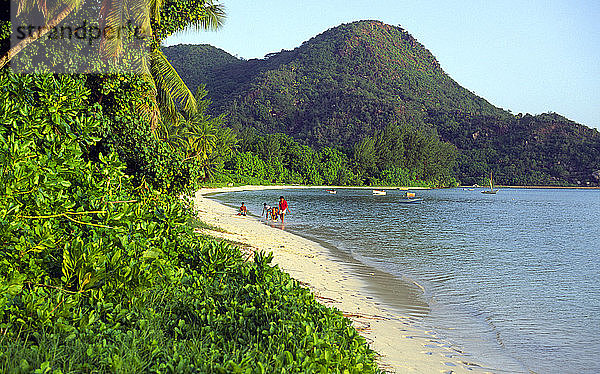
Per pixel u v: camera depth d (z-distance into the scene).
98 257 4.64
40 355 3.55
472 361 6.52
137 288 4.78
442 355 6.62
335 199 64.19
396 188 129.62
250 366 3.71
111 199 5.82
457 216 40.25
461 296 10.78
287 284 6.14
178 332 4.44
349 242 20.12
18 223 4.24
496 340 7.63
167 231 7.00
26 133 5.26
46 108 6.29
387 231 25.31
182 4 15.98
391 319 8.31
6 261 4.21
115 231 5.28
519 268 15.06
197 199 48.06
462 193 111.19
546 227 31.41
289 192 87.19
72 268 4.55
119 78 13.49
